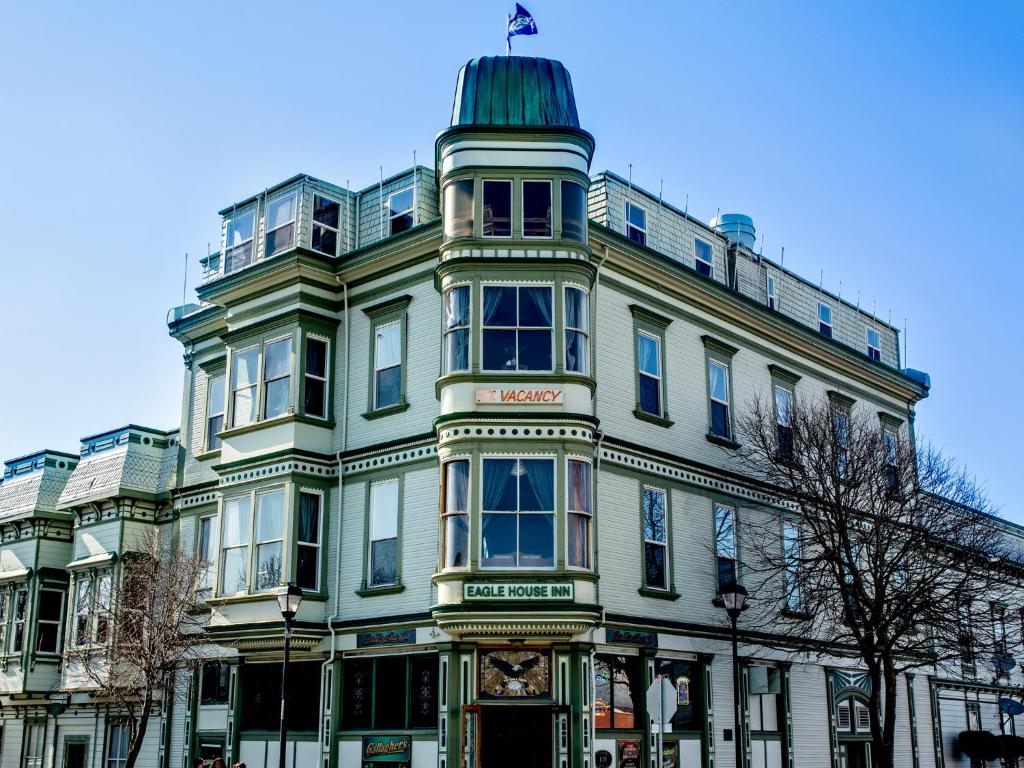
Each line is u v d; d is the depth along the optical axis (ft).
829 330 136.56
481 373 90.84
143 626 104.17
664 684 76.18
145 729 104.32
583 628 87.10
